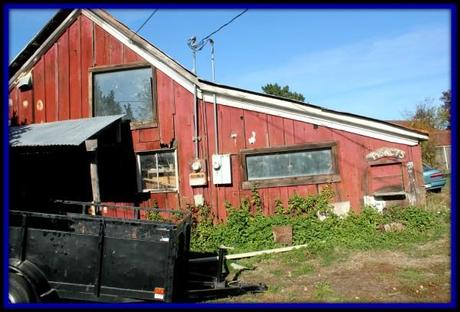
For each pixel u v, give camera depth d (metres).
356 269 7.84
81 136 9.47
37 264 5.52
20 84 12.72
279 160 11.02
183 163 11.41
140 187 11.62
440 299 6.07
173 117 11.54
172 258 5.41
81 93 12.31
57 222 5.98
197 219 11.15
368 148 10.68
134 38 11.79
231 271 8.22
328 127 10.80
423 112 40.56
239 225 10.68
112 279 5.46
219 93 11.21
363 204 10.57
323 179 10.73
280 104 10.91
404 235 9.74
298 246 9.67
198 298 6.41
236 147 11.16
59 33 12.55
